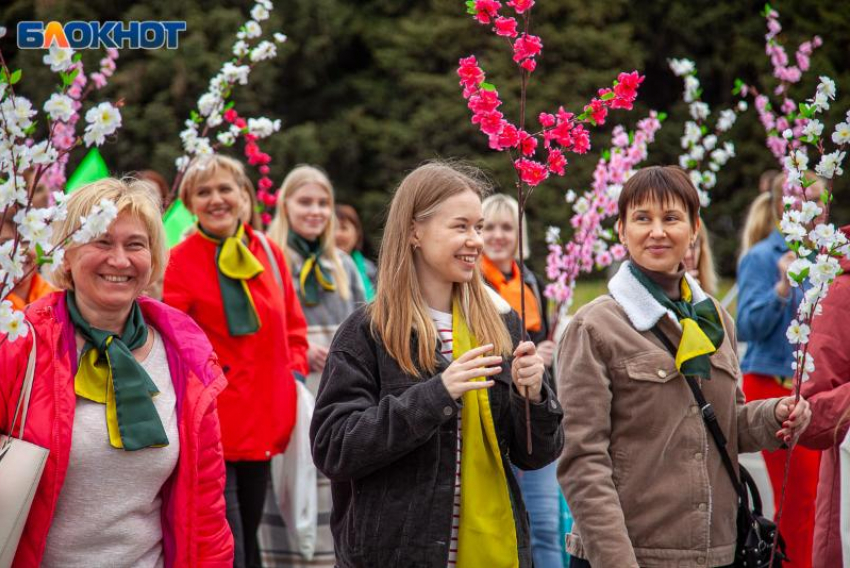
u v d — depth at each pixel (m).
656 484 5.31
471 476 4.54
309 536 8.36
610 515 5.14
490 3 4.65
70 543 4.43
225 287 7.91
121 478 4.50
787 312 8.68
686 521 5.27
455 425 4.58
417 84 32.56
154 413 4.55
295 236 9.59
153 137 29.28
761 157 32.91
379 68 33.91
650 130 8.75
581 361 5.41
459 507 4.55
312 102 33.16
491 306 4.85
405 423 4.29
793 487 8.02
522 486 8.57
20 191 3.96
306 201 9.57
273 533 8.93
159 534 4.66
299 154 31.00
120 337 4.69
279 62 31.44
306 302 9.45
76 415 4.46
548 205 30.94
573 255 8.73
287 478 8.38
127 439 4.44
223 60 30.06
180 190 8.23
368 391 4.62
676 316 5.53
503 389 4.73
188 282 7.88
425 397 4.29
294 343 8.57
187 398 4.70
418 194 4.72
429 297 4.81
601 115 4.70
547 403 4.56
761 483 12.34
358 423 4.39
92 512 4.46
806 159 5.38
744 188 33.22
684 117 33.41
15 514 4.16
